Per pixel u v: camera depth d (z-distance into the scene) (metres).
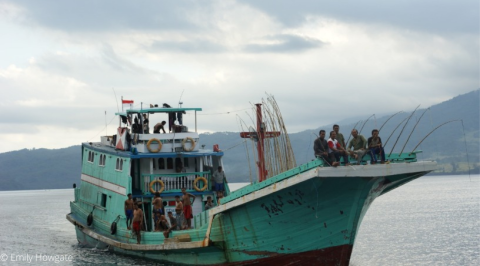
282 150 26.25
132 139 33.12
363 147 22.98
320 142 22.34
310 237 23.91
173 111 33.53
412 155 23.95
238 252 25.56
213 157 33.28
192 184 31.06
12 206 117.25
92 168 38.16
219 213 25.53
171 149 32.00
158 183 30.50
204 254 26.55
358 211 23.47
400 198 107.19
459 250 38.66
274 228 24.30
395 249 39.53
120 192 31.75
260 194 23.39
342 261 23.95
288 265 24.59
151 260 29.80
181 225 28.17
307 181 22.20
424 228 52.09
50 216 80.81
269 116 27.20
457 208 76.31
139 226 28.84
